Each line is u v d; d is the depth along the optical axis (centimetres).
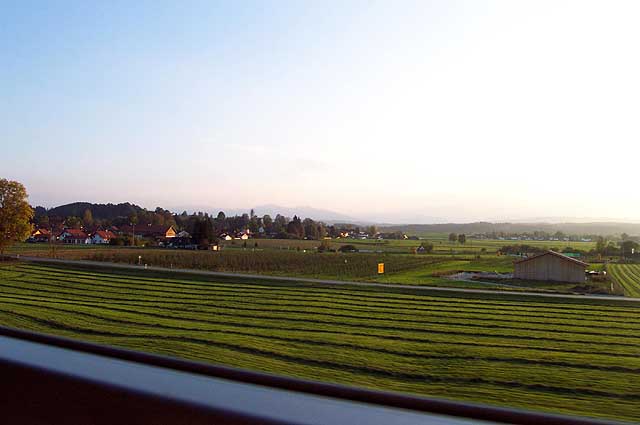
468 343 2170
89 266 5738
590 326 2644
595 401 1280
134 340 2072
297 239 16812
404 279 5869
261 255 9069
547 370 1669
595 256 10150
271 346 2008
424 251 11612
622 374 1605
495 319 2848
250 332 2372
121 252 8550
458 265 8156
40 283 4462
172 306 3259
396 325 2642
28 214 6072
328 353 1909
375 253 10788
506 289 4709
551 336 2358
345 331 2450
